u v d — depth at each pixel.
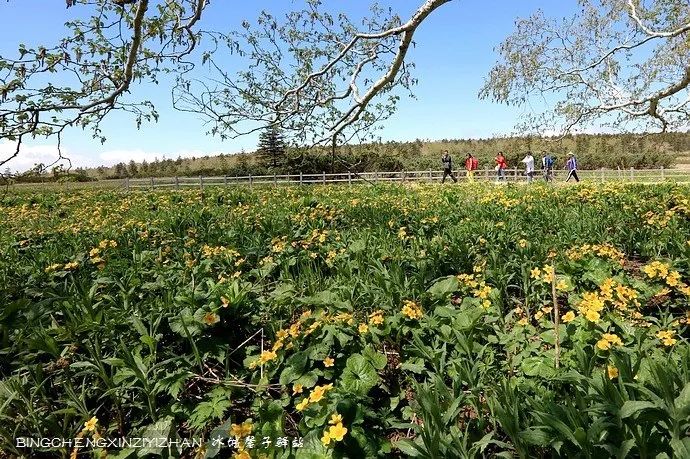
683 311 3.78
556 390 2.58
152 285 4.13
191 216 8.59
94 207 12.30
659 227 6.00
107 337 3.34
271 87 4.62
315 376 2.79
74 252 5.80
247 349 3.38
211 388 3.06
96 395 3.00
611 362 2.55
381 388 3.04
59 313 3.80
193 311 3.48
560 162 36.00
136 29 3.29
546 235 6.12
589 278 4.12
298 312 4.19
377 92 4.45
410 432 2.74
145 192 17.52
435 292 3.85
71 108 3.53
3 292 4.39
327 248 5.61
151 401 2.74
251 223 7.95
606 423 1.86
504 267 4.38
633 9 6.17
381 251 5.18
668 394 1.82
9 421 2.69
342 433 2.11
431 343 3.20
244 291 3.67
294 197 13.51
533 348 2.94
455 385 2.53
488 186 17.16
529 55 6.62
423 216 8.19
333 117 4.89
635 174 24.80
